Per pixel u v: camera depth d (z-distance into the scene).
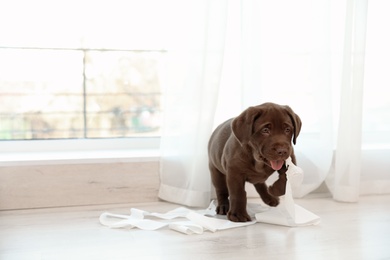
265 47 2.59
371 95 2.77
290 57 2.59
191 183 2.47
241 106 2.55
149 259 1.74
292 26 2.58
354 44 2.52
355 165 2.55
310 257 1.76
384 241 1.93
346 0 2.52
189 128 2.47
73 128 2.83
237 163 2.15
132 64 2.89
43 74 2.76
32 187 2.40
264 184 2.40
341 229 2.09
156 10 2.86
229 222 2.14
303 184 2.62
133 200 2.53
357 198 2.57
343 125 2.56
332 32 2.67
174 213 2.29
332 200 2.61
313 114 2.59
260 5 2.49
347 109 2.55
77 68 2.81
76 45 2.79
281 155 1.97
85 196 2.47
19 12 2.69
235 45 2.58
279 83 2.60
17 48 2.71
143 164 2.53
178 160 2.51
